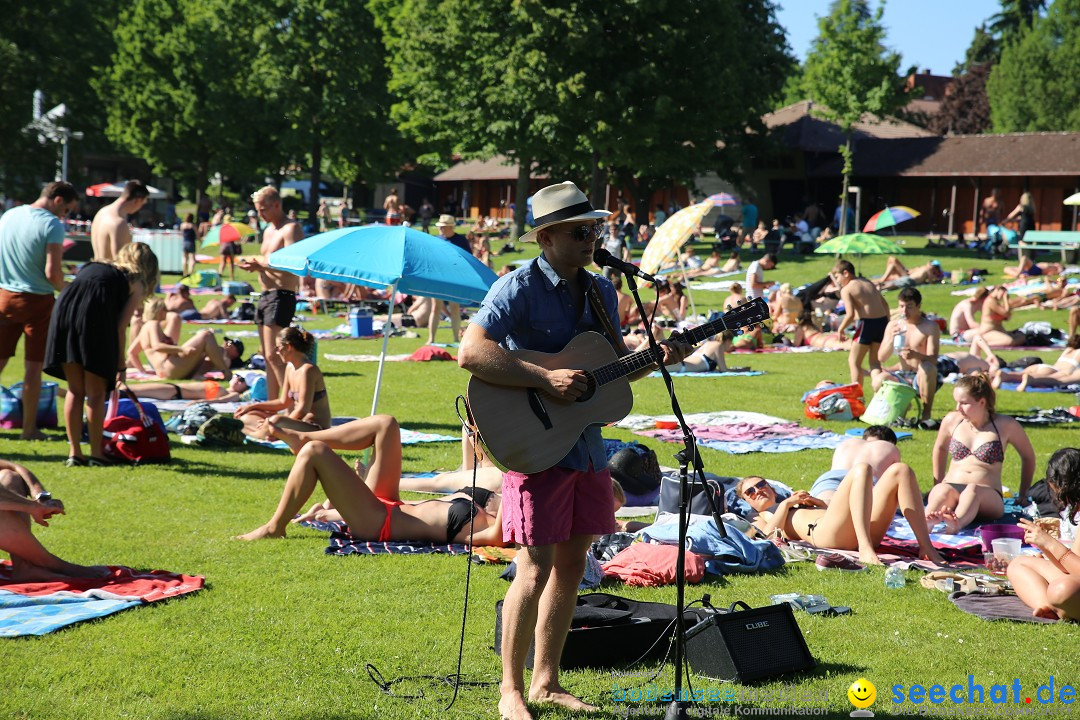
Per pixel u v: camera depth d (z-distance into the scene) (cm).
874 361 1584
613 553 747
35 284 1075
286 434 998
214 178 7875
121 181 7081
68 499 862
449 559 727
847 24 4544
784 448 1187
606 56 4350
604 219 484
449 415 1367
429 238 1074
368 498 761
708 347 1886
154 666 521
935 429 1332
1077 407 1432
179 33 6238
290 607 617
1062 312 2555
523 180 4994
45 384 1164
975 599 655
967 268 3466
